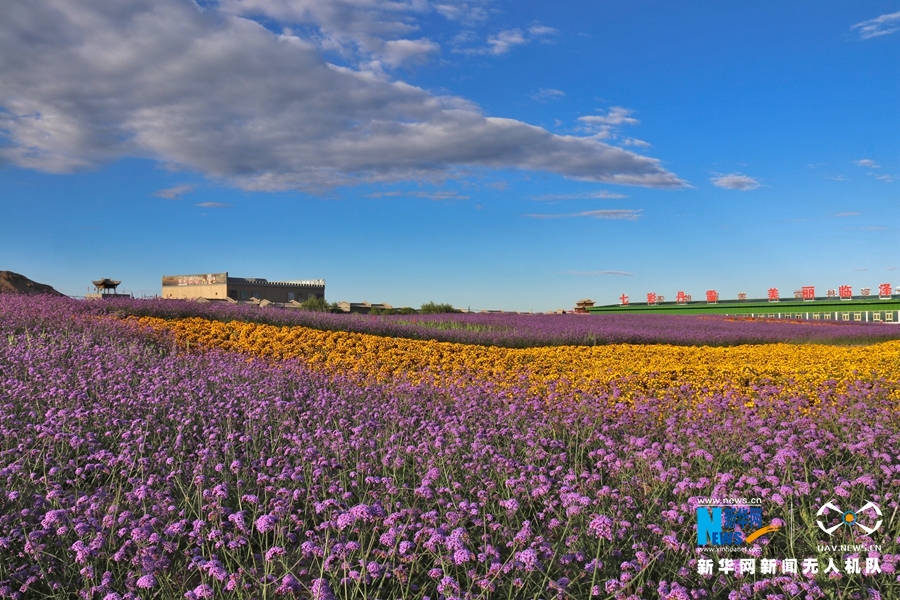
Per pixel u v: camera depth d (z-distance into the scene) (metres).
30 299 14.94
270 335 13.46
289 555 3.78
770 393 8.81
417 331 16.14
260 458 5.17
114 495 4.37
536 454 5.42
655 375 10.33
